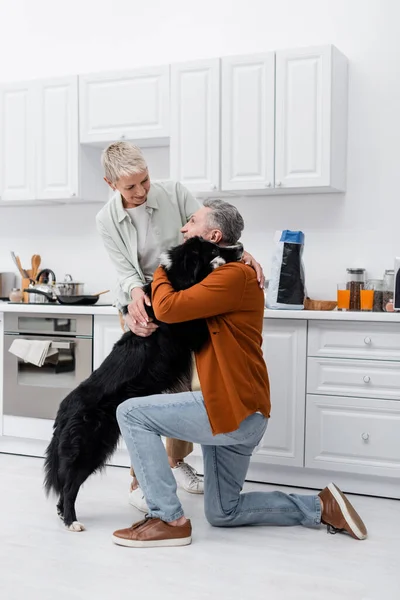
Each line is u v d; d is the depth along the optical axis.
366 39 3.84
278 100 3.70
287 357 3.36
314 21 3.95
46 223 4.58
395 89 3.80
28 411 3.87
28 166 4.28
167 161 4.26
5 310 3.89
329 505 2.72
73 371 3.76
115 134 4.05
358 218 3.88
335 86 3.67
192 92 3.85
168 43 4.28
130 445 2.53
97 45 4.45
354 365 3.25
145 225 2.87
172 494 2.57
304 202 3.97
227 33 4.14
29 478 3.46
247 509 2.73
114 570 2.34
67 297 4.00
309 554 2.50
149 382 2.60
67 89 4.16
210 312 2.45
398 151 3.80
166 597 2.14
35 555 2.46
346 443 3.27
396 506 3.12
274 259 3.46
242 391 2.47
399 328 3.17
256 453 3.41
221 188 3.83
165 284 2.51
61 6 4.53
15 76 4.66
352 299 3.66
